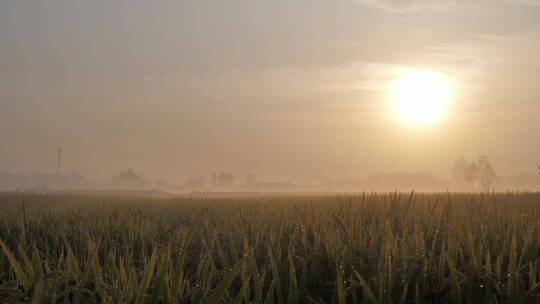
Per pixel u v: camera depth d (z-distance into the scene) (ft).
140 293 12.84
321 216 29.12
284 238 23.27
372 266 17.15
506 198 45.83
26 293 13.23
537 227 21.88
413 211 29.94
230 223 31.12
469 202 35.91
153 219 43.19
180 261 13.69
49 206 59.62
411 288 16.12
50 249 25.64
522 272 16.93
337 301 15.81
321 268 18.26
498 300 15.23
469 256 17.11
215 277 17.44
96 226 32.27
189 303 14.53
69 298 15.37
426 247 21.16
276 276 15.34
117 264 21.58
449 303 15.61
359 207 32.42
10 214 42.83
